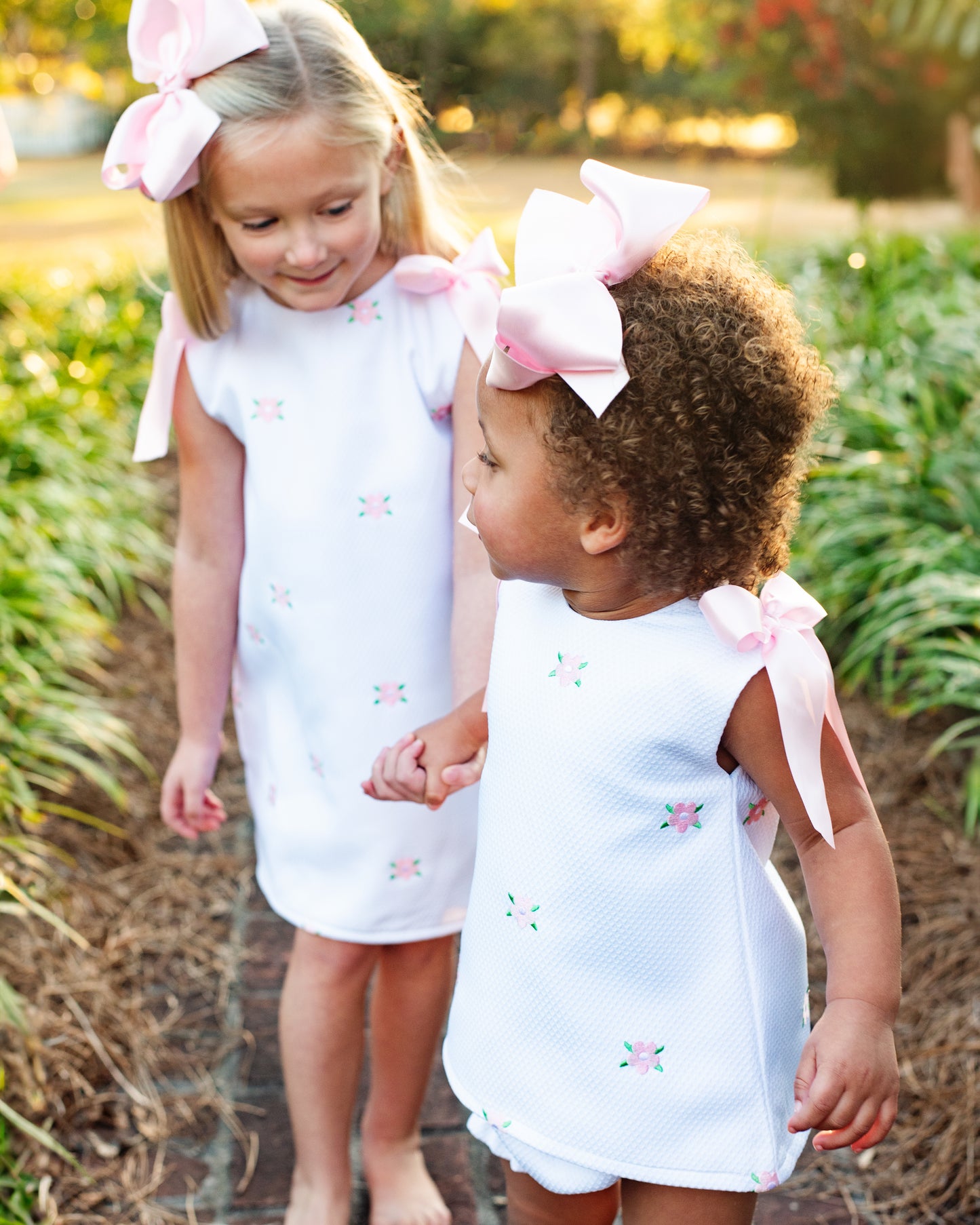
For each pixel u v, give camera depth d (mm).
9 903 2314
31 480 4094
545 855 1242
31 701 2998
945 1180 1890
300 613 1672
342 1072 1790
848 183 11711
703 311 1115
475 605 1602
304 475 1633
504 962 1297
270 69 1429
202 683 1802
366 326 1627
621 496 1121
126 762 3133
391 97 1551
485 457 1208
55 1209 1848
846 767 1218
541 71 25781
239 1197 1905
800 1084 1149
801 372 1150
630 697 1182
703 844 1209
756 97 11281
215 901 2637
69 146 25375
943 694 2949
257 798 1815
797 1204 1876
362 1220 1877
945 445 3646
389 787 1477
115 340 5723
